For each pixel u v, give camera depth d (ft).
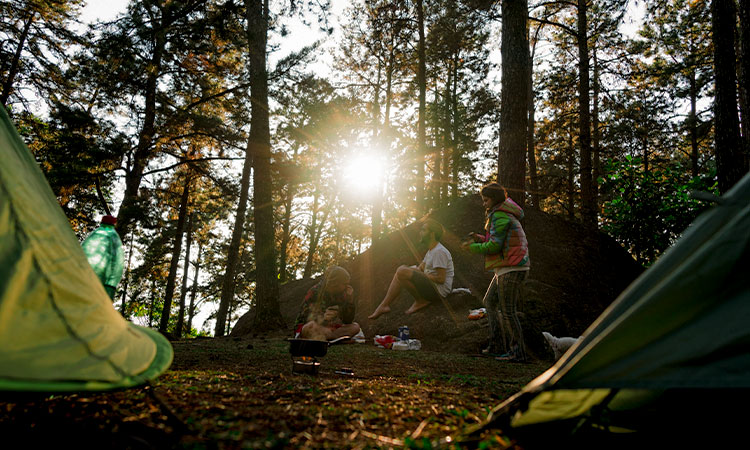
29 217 5.94
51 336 5.07
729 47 27.22
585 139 52.03
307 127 51.08
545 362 17.53
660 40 54.90
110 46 40.60
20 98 54.65
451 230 32.01
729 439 5.57
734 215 5.31
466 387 10.45
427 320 23.63
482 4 47.80
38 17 53.11
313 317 21.40
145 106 47.34
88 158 41.32
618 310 5.54
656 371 5.01
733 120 26.71
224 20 39.65
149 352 7.05
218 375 10.50
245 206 57.47
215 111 54.70
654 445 5.63
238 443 5.09
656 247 31.71
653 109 58.34
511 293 17.03
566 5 57.52
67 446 4.99
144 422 5.78
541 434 5.94
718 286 5.14
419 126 63.05
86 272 6.77
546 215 33.17
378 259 33.94
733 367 4.79
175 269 64.44
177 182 62.28
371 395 8.52
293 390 8.63
